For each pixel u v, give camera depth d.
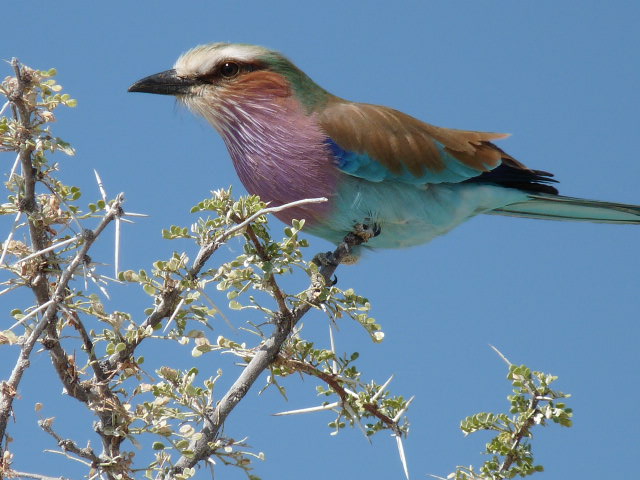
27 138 7.40
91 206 7.18
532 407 8.93
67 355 7.57
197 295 7.71
